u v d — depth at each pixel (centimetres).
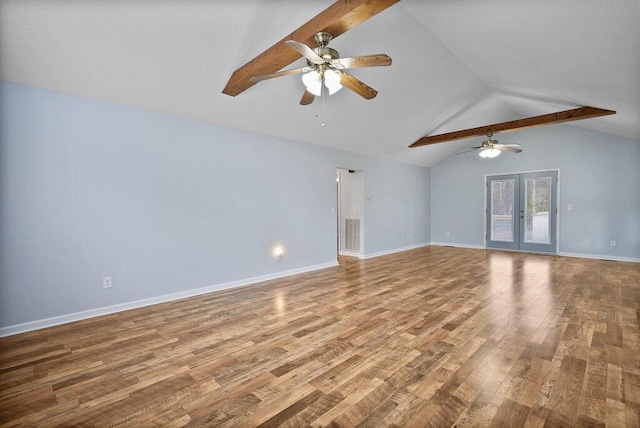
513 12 250
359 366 223
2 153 277
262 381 206
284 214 507
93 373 217
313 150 554
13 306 284
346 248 720
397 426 163
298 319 315
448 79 468
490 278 479
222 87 353
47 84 293
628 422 163
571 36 259
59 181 306
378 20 317
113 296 340
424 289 421
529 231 733
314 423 166
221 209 428
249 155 459
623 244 617
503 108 662
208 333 283
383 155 703
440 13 299
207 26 270
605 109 458
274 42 305
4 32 235
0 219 277
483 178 801
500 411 173
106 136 333
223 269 431
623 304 351
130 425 167
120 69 296
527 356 235
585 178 655
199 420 169
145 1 236
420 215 854
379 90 444
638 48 249
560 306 346
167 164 378
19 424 167
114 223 339
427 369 218
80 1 226
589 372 211
